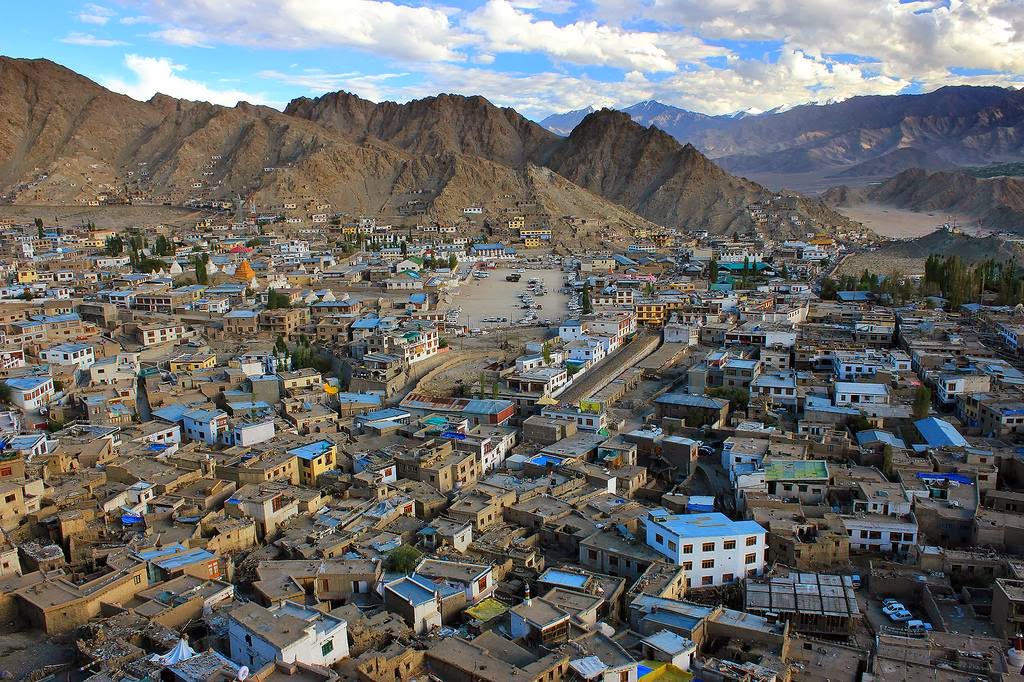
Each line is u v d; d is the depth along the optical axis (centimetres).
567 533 12988
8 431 16225
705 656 9731
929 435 16850
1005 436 17200
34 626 9925
